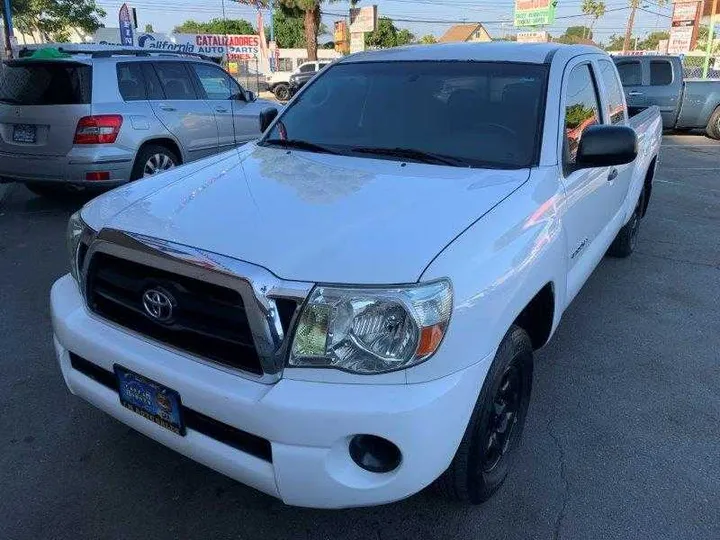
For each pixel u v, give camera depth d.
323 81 3.72
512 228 2.35
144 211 2.37
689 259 5.80
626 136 2.86
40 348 3.83
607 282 5.17
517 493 2.66
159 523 2.46
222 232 2.13
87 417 3.13
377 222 2.20
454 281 1.99
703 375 3.69
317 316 1.89
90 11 30.33
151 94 7.22
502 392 2.48
